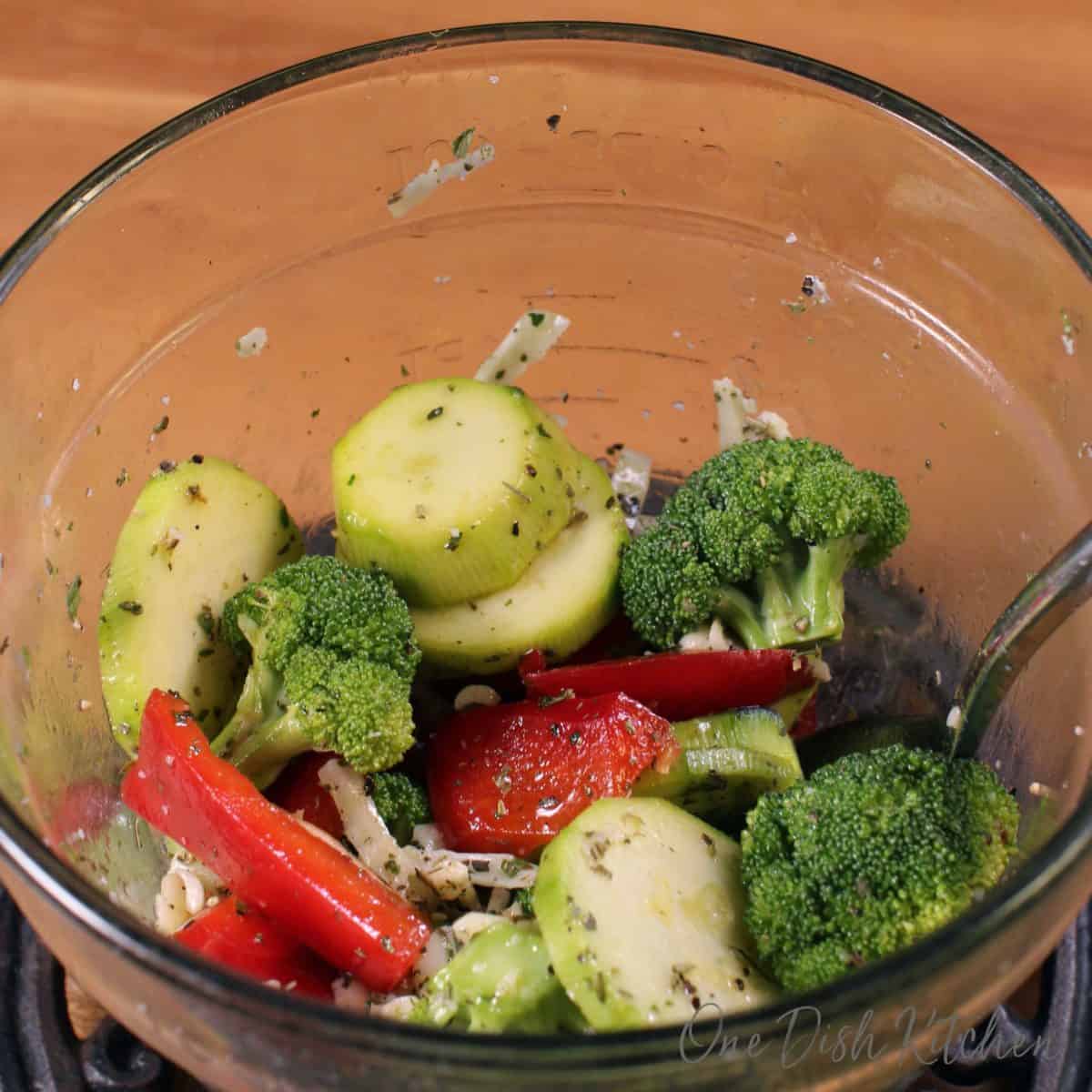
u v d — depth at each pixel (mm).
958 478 364
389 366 398
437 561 337
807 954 287
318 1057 249
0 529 316
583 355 404
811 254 377
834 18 492
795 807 297
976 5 497
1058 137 466
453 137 375
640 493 400
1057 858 259
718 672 332
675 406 408
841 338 383
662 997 281
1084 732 308
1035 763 322
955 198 348
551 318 395
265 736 321
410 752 341
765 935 291
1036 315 341
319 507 389
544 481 344
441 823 328
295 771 328
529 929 294
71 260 339
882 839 290
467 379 358
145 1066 327
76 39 489
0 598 314
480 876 318
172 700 315
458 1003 288
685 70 363
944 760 303
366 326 392
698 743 326
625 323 399
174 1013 260
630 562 350
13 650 316
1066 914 274
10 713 307
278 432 387
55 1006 333
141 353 362
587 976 280
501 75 367
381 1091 251
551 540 347
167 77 480
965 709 321
